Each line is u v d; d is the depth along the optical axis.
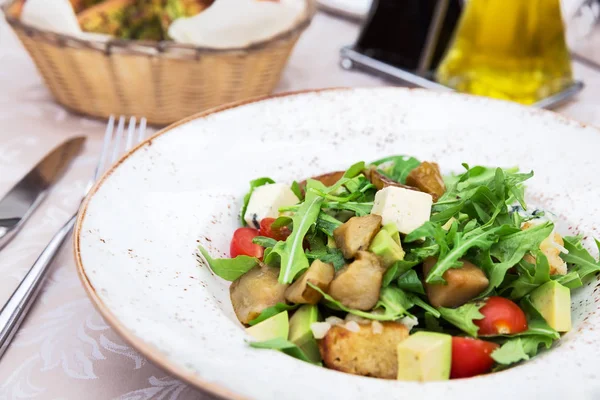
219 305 0.48
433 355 0.44
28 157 0.66
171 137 0.56
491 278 0.48
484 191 0.51
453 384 0.42
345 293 0.46
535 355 0.46
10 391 0.46
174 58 0.65
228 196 0.56
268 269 0.49
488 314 0.46
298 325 0.46
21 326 0.50
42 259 0.52
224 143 0.58
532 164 0.59
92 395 0.46
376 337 0.45
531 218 0.53
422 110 0.62
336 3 0.96
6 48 0.86
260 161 0.58
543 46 0.71
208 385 0.39
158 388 0.46
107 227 0.49
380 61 0.80
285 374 0.41
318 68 0.82
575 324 0.47
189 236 0.52
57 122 0.71
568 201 0.56
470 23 0.72
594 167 0.57
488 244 0.48
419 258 0.48
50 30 0.66
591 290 0.49
